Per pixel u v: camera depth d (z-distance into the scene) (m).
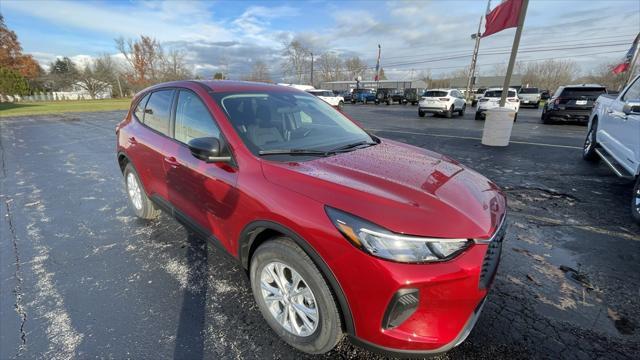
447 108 16.66
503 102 8.01
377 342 1.58
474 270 1.55
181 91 2.87
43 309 2.30
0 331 2.10
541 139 9.35
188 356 1.91
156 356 1.91
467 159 6.68
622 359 1.86
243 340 2.02
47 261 2.92
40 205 4.31
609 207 4.04
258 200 1.89
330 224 1.58
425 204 1.66
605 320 2.16
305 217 1.66
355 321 1.59
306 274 1.72
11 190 4.97
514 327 2.10
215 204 2.28
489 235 1.64
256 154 2.13
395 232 1.49
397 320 1.52
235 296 2.43
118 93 69.19
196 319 2.20
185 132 2.70
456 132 10.98
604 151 5.50
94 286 2.55
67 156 7.46
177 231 3.48
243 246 2.12
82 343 2.00
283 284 1.91
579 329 2.08
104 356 1.90
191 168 2.48
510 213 3.89
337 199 1.65
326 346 1.77
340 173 1.91
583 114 12.37
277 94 2.96
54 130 12.12
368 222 1.52
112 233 3.46
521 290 2.47
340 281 1.57
